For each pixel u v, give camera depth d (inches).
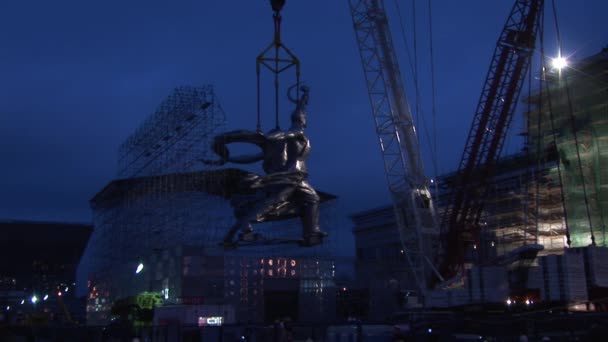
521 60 3299.7
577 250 1975.9
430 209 3543.3
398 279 4906.5
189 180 3826.3
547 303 1968.5
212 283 3740.2
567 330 1277.1
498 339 1316.4
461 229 3449.8
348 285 5167.3
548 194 4001.0
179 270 3705.7
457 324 1408.7
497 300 2247.8
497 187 4402.1
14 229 7440.9
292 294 3998.5
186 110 3836.1
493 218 4399.6
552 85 3873.0
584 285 1909.4
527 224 4079.7
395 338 1246.3
